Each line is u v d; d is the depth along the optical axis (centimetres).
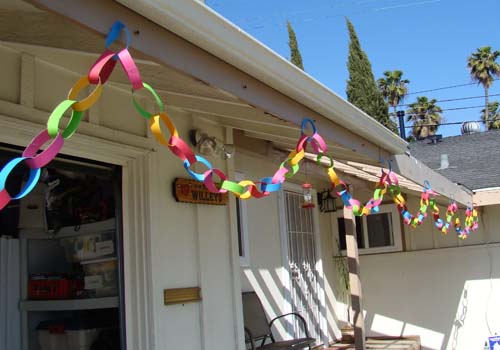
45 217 382
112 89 328
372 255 879
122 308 340
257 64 251
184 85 280
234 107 326
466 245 832
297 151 266
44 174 346
